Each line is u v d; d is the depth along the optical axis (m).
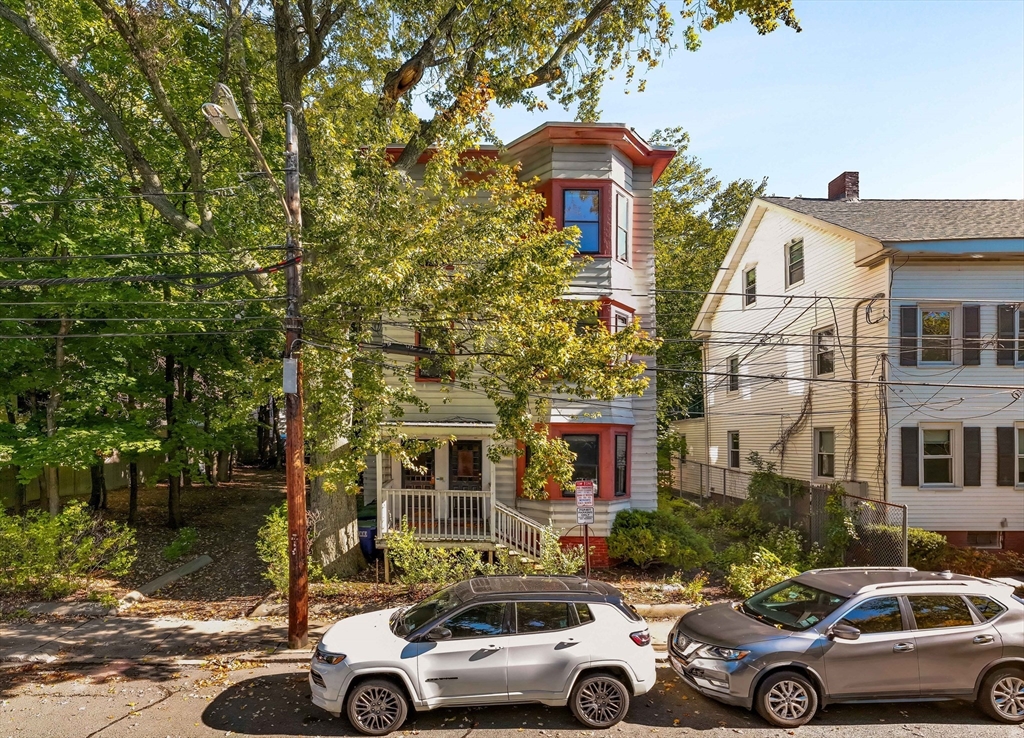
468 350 13.13
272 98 15.31
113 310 13.83
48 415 14.47
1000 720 7.24
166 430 16.67
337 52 14.72
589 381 10.95
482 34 14.54
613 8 15.07
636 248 16.14
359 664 6.86
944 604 7.58
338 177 11.24
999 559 14.76
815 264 18.95
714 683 7.35
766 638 7.32
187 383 17.06
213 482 25.66
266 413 31.94
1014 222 16.92
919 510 15.66
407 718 7.27
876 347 14.76
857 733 6.96
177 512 17.59
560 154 15.00
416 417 15.17
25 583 11.88
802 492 17.17
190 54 14.56
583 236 14.96
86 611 11.07
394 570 13.37
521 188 11.98
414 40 14.95
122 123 14.00
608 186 15.03
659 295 28.53
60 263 13.45
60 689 8.04
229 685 8.17
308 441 12.09
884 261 15.91
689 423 28.84
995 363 15.80
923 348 14.51
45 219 13.83
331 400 10.11
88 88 12.66
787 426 20.25
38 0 13.01
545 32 14.47
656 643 9.75
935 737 6.86
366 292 9.79
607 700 7.12
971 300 12.79
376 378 10.72
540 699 7.07
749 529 17.61
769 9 12.59
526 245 10.70
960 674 7.27
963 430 15.73
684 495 28.48
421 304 10.68
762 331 21.92
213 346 16.27
